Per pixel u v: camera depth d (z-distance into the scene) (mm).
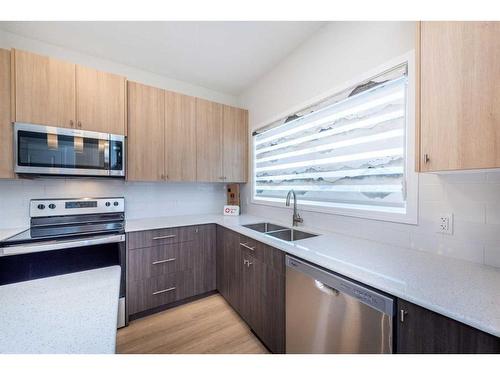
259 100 2717
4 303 695
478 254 1055
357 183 1633
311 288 1197
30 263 1581
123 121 2096
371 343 905
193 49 2125
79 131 1879
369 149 1548
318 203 1956
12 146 1676
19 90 1681
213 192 3088
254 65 2410
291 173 2268
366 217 1531
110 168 2018
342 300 1030
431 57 956
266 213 2600
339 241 1495
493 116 781
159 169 2322
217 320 1981
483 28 805
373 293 895
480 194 1044
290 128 2273
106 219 2307
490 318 644
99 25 1800
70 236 1723
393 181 1417
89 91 1941
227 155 2791
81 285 834
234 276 2059
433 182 1200
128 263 1934
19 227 1952
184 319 1998
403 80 1342
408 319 796
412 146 1281
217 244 2414
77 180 2215
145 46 2084
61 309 669
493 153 780
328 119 1850
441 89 922
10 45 1904
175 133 2420
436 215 1190
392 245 1391
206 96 2990
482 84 807
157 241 2084
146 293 2023
